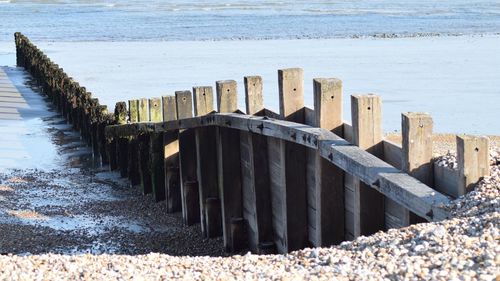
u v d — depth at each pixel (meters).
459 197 11.99
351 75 48.31
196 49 64.12
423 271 9.75
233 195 19.77
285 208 16.75
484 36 72.50
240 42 69.62
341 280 9.84
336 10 105.75
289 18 94.06
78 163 29.80
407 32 77.94
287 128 16.08
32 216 22.42
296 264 11.10
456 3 116.94
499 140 29.36
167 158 23.36
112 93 42.59
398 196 12.33
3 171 28.16
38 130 35.47
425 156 12.98
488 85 43.41
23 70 56.69
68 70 52.38
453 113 35.81
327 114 15.72
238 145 19.69
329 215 15.29
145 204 24.27
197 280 10.60
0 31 83.06
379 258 10.62
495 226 10.77
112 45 68.62
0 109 40.59
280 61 55.78
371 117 14.36
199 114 21.23
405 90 42.34
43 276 11.19
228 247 19.70
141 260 12.27
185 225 22.03
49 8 110.25
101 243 20.14
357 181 13.88
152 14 100.31
